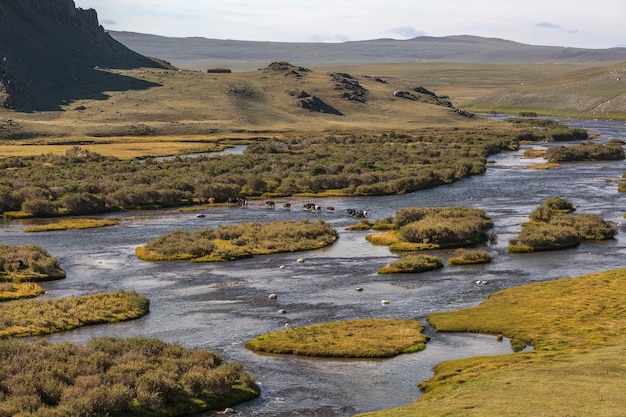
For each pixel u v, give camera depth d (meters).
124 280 80.06
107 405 42.94
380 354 55.16
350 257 90.75
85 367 48.06
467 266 85.31
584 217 106.06
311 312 67.19
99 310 66.50
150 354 52.12
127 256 92.12
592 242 98.31
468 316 64.38
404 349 56.41
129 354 51.12
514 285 76.31
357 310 67.75
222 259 89.31
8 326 62.19
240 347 57.75
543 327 60.50
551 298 69.12
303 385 49.66
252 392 47.81
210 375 47.59
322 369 52.78
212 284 77.69
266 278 80.00
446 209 113.62
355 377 51.09
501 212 121.44
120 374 46.94
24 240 102.38
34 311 65.69
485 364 51.53
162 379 45.91
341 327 61.72
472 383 46.88
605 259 87.75
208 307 69.06
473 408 40.66
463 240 97.94
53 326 62.53
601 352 52.41
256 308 68.56
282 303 70.12
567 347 55.12
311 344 57.22
